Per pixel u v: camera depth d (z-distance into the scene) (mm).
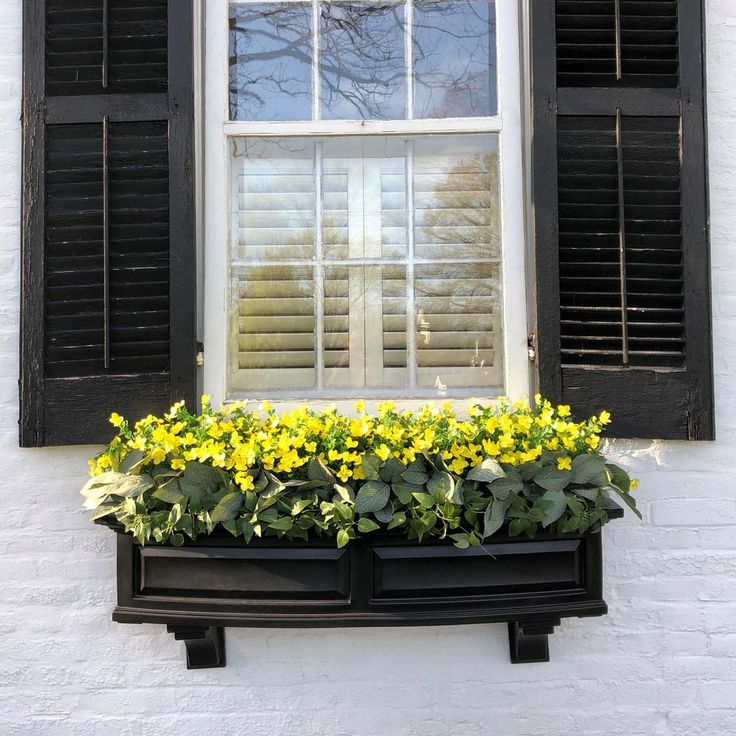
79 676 1698
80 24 1658
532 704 1708
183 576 1545
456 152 1783
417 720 1703
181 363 1620
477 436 1509
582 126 1659
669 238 1652
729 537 1712
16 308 1711
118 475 1490
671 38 1677
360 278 1782
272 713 1701
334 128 1756
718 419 1711
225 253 1735
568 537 1543
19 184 1721
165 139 1648
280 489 1445
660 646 1710
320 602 1524
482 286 1769
